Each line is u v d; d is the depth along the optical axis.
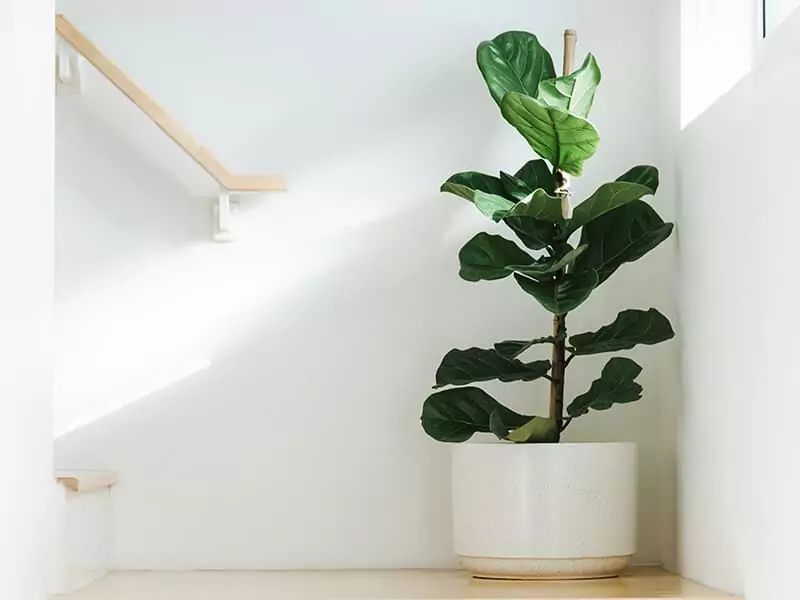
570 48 2.36
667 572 2.36
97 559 2.36
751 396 1.83
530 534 2.16
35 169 1.93
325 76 2.56
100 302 2.53
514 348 2.30
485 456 2.20
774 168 1.72
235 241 2.55
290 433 2.52
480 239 2.29
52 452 2.00
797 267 1.62
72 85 2.53
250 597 2.00
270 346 2.53
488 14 2.56
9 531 1.78
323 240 2.55
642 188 2.12
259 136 2.55
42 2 1.98
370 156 2.55
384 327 2.53
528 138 2.24
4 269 1.78
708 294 2.10
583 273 2.22
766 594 1.74
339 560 2.50
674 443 2.37
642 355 2.52
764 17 2.17
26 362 1.88
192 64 2.56
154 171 2.55
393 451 2.51
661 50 2.52
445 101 2.56
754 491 1.81
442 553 2.49
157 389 2.52
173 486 2.51
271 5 2.57
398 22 2.57
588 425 2.51
